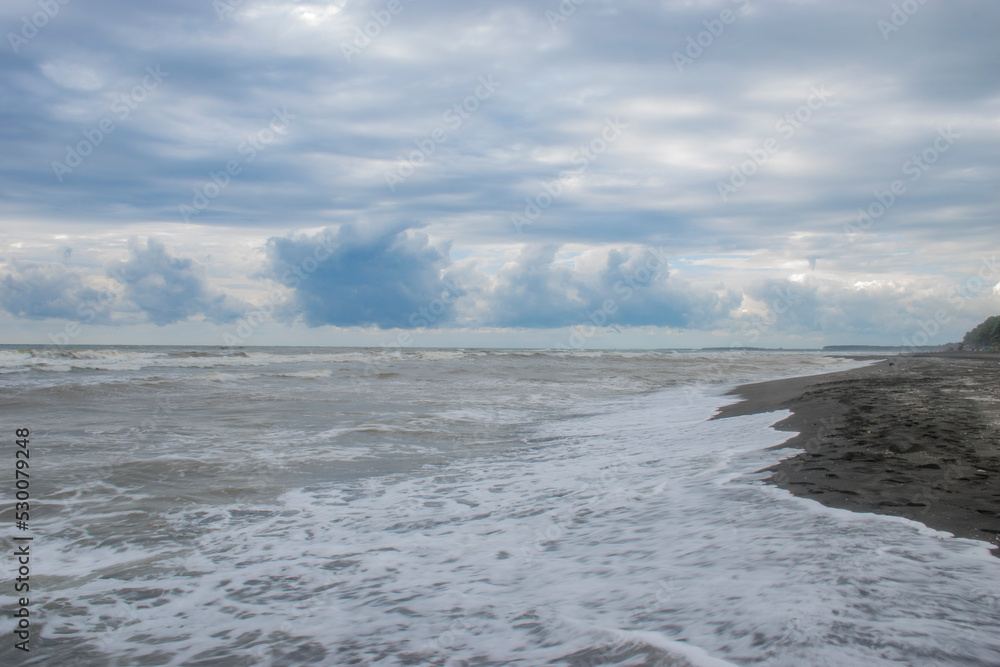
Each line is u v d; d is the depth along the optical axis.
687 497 5.25
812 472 5.59
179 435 9.95
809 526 3.98
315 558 4.45
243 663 2.85
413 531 5.03
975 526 3.79
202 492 6.52
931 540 3.54
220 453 8.53
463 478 7.09
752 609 2.71
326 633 3.12
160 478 7.09
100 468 7.50
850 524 3.93
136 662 2.93
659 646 2.44
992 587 2.81
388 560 4.31
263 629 3.24
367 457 8.38
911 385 13.52
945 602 2.64
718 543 3.86
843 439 7.11
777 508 4.52
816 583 2.94
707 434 8.98
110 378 20.55
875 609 2.58
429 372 27.23
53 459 8.02
